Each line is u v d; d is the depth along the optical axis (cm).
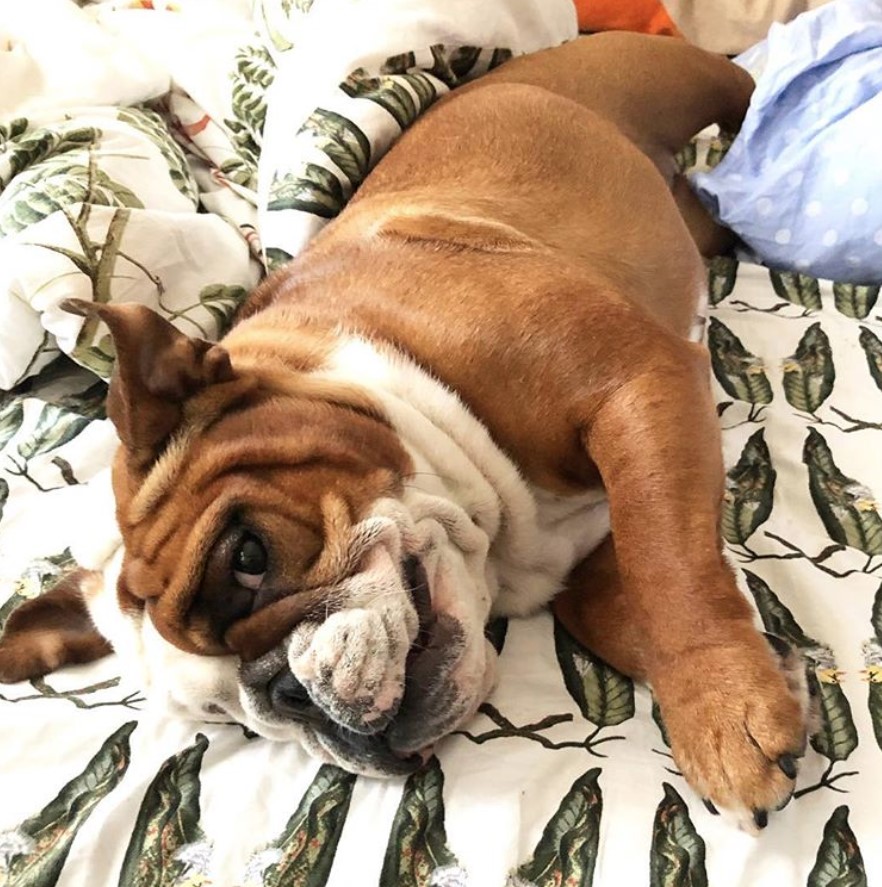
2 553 79
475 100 92
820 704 58
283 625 55
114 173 97
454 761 59
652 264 85
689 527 59
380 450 61
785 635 64
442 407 65
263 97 114
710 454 62
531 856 53
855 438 81
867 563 69
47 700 67
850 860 51
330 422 60
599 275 74
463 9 101
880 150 96
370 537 56
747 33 145
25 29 124
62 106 112
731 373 89
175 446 59
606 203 85
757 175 107
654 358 64
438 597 60
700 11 146
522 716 61
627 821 54
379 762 57
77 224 89
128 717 65
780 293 99
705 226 110
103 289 88
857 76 101
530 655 67
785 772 51
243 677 56
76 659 70
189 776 60
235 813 58
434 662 58
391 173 88
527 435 66
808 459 79
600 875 51
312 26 103
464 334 66
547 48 109
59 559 78
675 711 56
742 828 52
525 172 84
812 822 53
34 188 93
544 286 67
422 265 72
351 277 73
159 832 57
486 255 71
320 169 90
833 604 66
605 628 65
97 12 135
